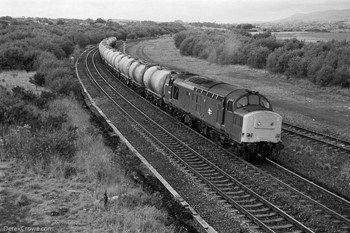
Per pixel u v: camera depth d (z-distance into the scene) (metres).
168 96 28.22
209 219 12.51
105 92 36.31
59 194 12.10
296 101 33.62
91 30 116.06
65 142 15.48
